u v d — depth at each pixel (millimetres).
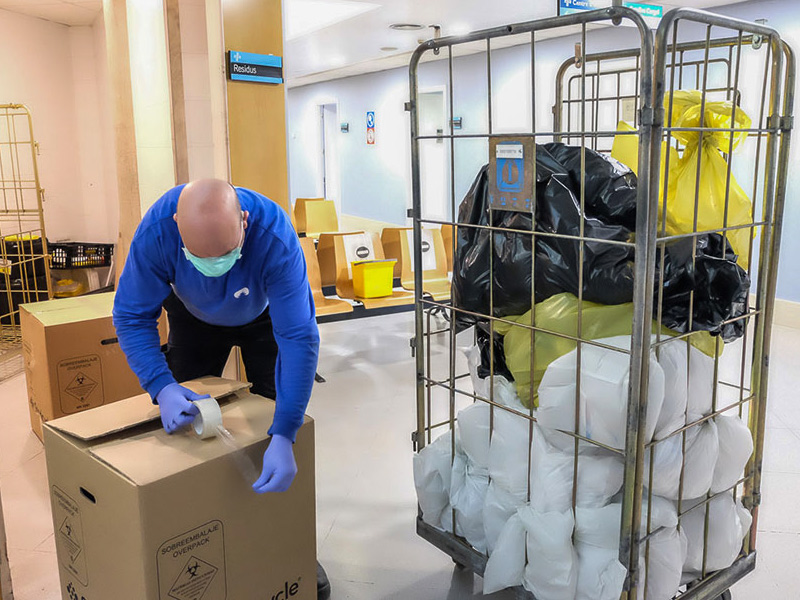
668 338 1521
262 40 3562
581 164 1475
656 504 1630
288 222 1667
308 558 1702
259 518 1554
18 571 2150
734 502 1859
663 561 1655
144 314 1634
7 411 3611
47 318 2953
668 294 1564
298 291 1600
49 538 2352
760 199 5223
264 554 1584
